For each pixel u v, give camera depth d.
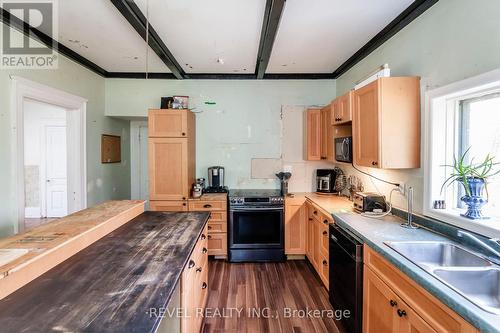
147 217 2.11
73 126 3.20
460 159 1.75
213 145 3.92
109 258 1.30
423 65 2.00
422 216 1.99
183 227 1.83
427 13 1.95
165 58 2.95
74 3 2.01
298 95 3.89
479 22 1.53
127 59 3.20
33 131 5.17
